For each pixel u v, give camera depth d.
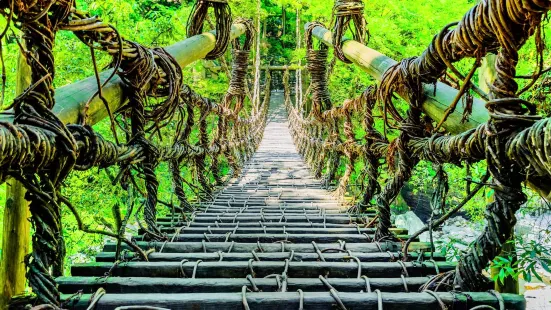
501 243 1.31
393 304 1.32
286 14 17.92
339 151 4.69
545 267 2.46
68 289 1.56
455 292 1.35
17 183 2.70
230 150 6.00
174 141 2.74
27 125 1.01
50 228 1.12
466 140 1.34
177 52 2.82
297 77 12.30
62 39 4.66
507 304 1.32
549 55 3.28
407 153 2.19
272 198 4.53
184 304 1.32
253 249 2.32
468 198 1.53
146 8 7.62
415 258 2.05
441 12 5.26
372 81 6.79
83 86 1.60
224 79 9.62
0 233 4.05
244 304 1.30
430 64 1.62
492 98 1.19
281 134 13.40
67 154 1.08
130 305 1.32
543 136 0.96
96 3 4.55
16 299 1.22
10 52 3.87
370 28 5.50
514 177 1.23
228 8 4.08
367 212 3.35
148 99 2.47
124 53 1.69
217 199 4.45
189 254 2.08
